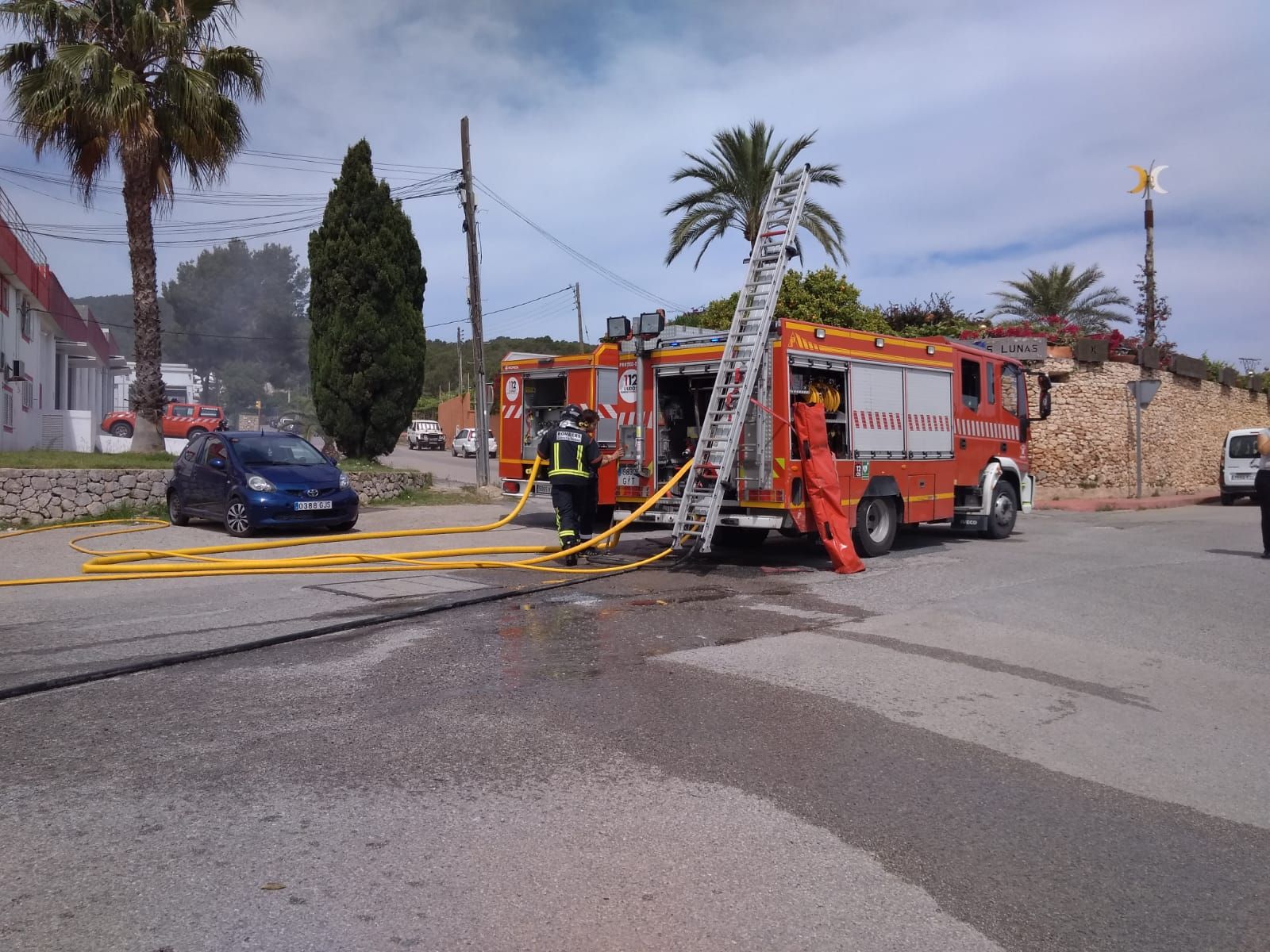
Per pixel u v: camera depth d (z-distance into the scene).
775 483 10.27
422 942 2.95
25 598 8.45
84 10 16.64
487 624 7.44
